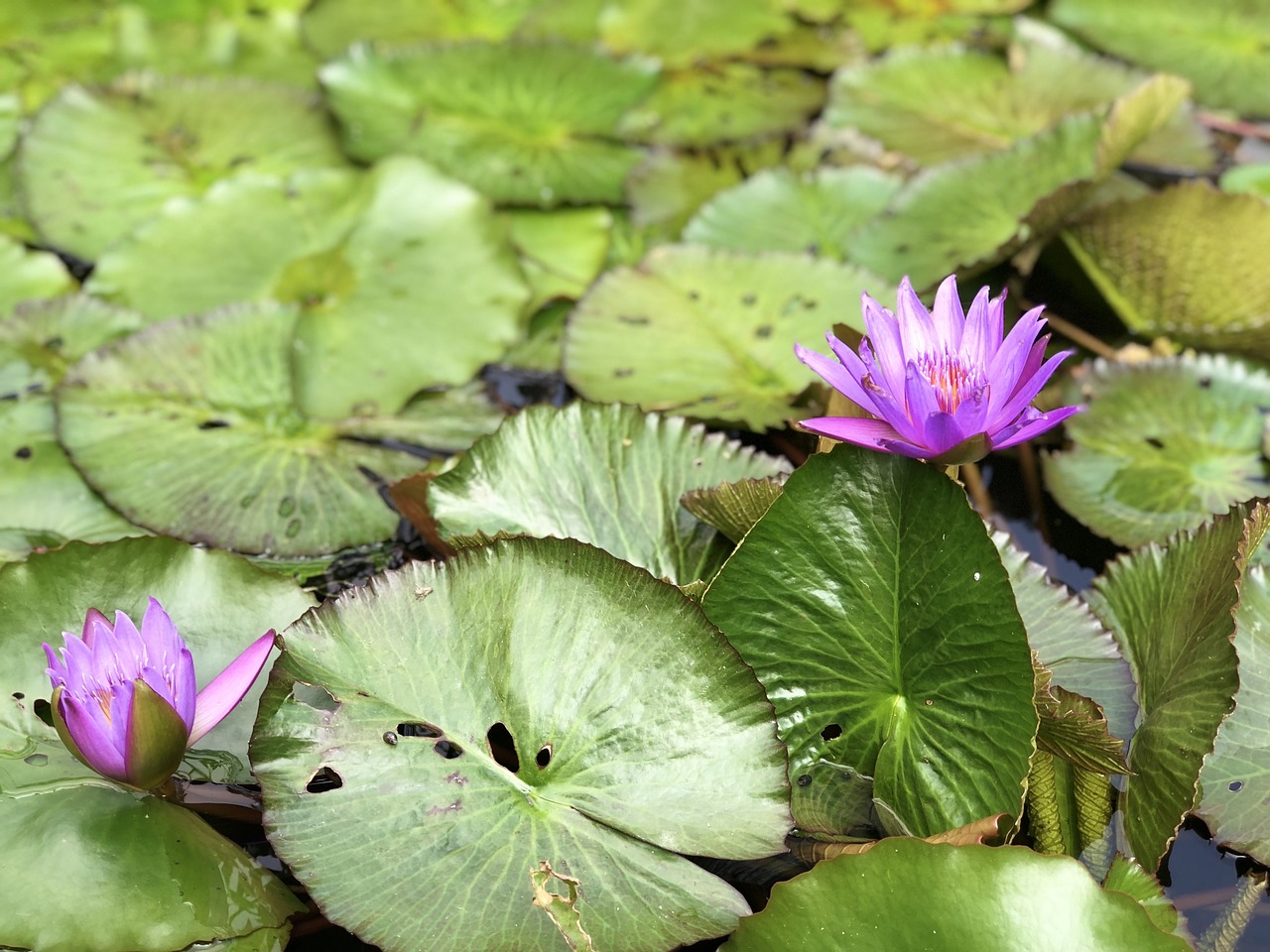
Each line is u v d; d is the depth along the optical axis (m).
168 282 1.32
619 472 1.10
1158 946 0.90
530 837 0.95
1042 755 1.00
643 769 0.97
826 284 1.31
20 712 1.01
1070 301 1.41
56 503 1.17
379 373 1.26
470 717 0.98
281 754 0.97
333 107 1.51
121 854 0.96
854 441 0.96
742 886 0.99
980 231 1.37
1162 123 1.42
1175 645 1.03
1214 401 1.26
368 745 0.97
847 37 1.78
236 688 0.99
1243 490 1.20
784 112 1.61
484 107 1.55
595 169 1.50
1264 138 1.64
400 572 1.00
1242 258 1.32
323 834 0.95
